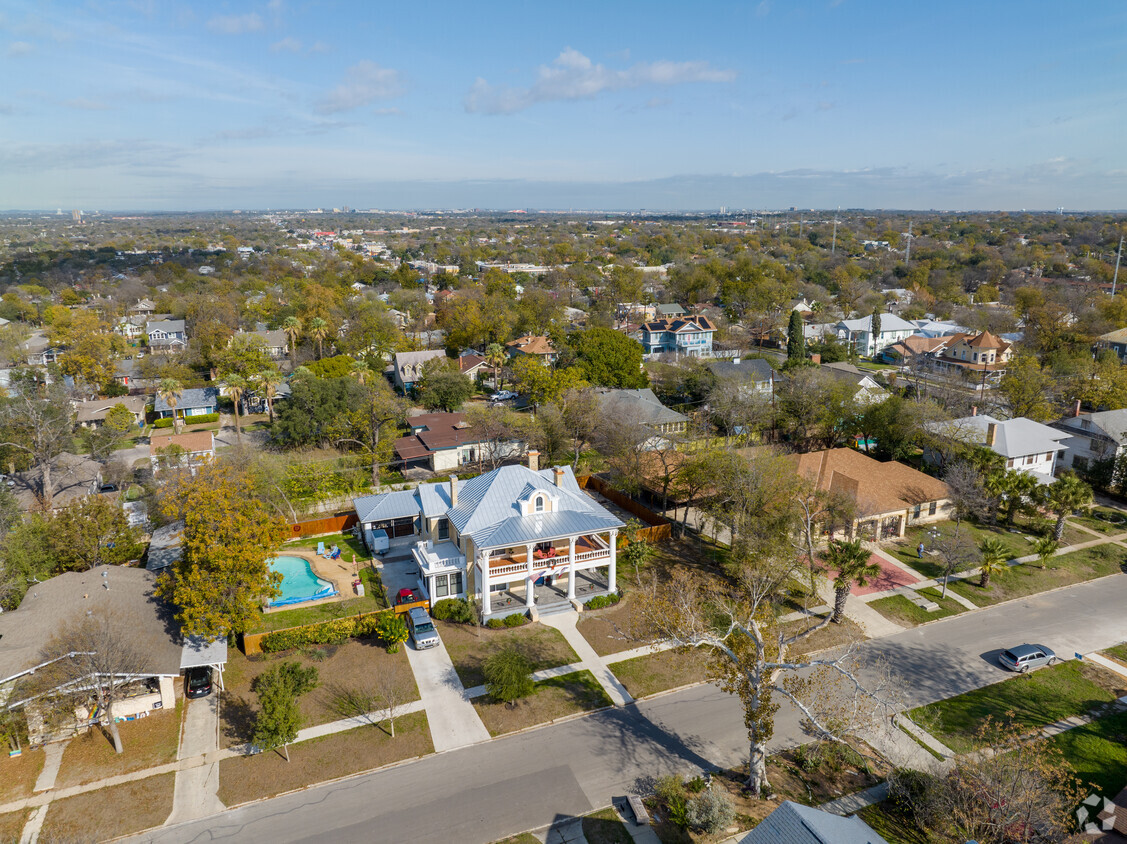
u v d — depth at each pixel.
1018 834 25.62
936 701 35.59
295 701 32.47
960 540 46.50
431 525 47.25
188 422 92.25
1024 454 59.38
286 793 29.33
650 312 165.62
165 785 29.72
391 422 73.94
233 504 38.25
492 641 40.62
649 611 33.31
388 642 40.41
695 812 27.06
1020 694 36.22
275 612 43.16
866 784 29.92
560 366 107.56
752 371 94.06
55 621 35.38
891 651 39.84
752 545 43.69
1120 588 46.94
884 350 126.31
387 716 34.19
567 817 27.97
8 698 31.17
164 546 47.94
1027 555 51.34
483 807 28.48
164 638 36.12
